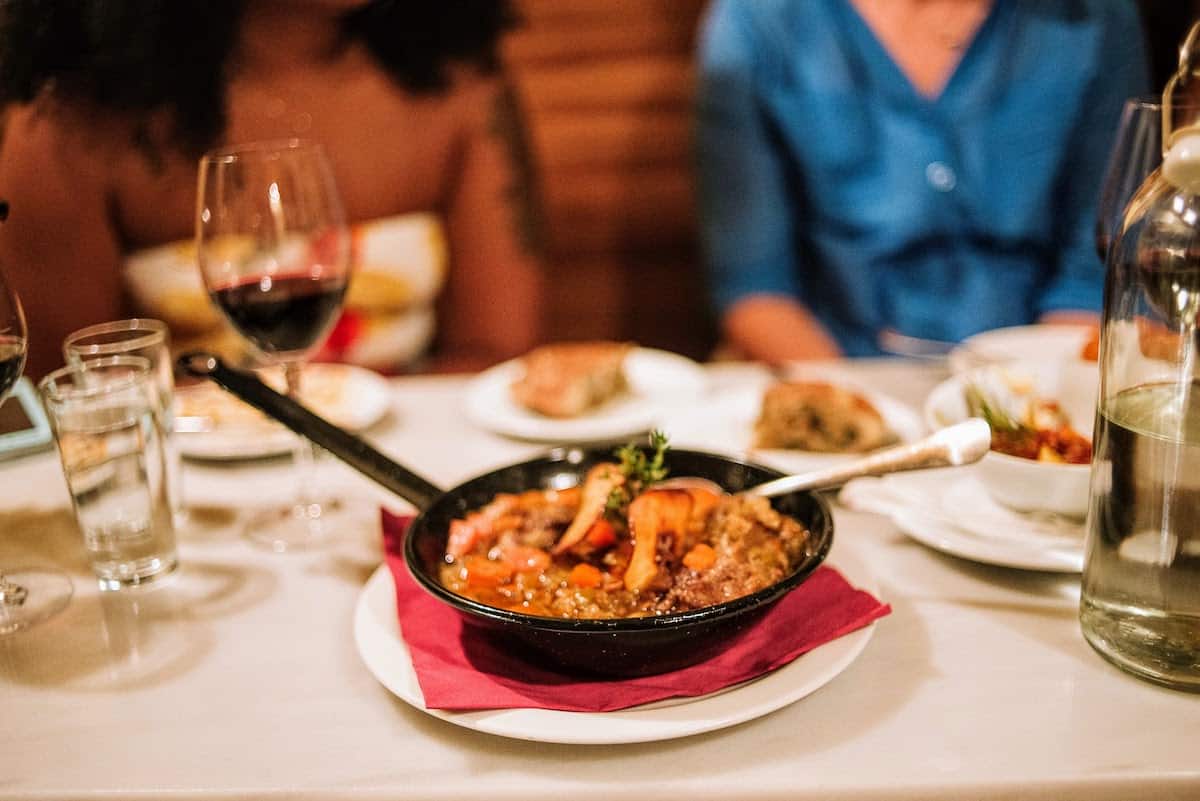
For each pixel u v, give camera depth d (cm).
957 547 91
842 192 218
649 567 78
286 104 188
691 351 311
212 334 186
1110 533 75
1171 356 72
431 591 74
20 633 89
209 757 72
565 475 96
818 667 75
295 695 79
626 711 71
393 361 204
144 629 89
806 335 211
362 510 112
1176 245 71
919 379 148
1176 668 73
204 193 104
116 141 170
